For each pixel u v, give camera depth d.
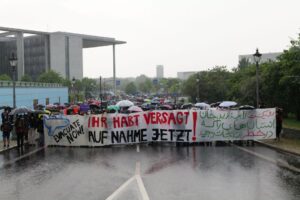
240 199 10.40
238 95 47.59
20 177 13.91
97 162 16.88
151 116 23.39
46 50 133.50
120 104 33.81
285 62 33.41
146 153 19.47
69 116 23.11
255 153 18.92
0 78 97.44
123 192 11.26
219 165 15.58
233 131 23.16
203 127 23.05
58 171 14.91
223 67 80.12
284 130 25.62
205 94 70.75
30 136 24.38
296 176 13.29
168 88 164.88
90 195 11.02
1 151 20.77
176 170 14.62
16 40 126.12
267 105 39.12
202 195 10.84
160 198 10.55
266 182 12.38
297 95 34.19
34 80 133.50
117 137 23.03
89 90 131.62
